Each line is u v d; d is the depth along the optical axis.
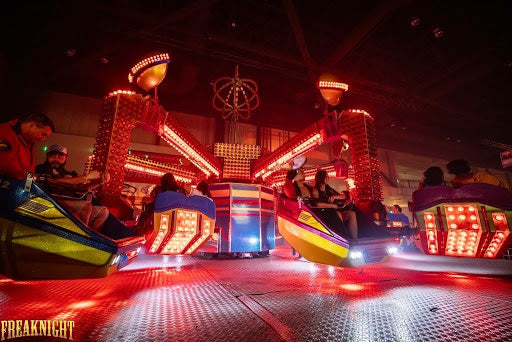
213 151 7.17
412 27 14.02
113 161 3.81
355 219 3.87
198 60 15.21
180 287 2.53
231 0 12.73
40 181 2.24
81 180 2.57
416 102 18.92
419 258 5.18
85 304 1.90
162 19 12.54
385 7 12.03
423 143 23.45
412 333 1.39
